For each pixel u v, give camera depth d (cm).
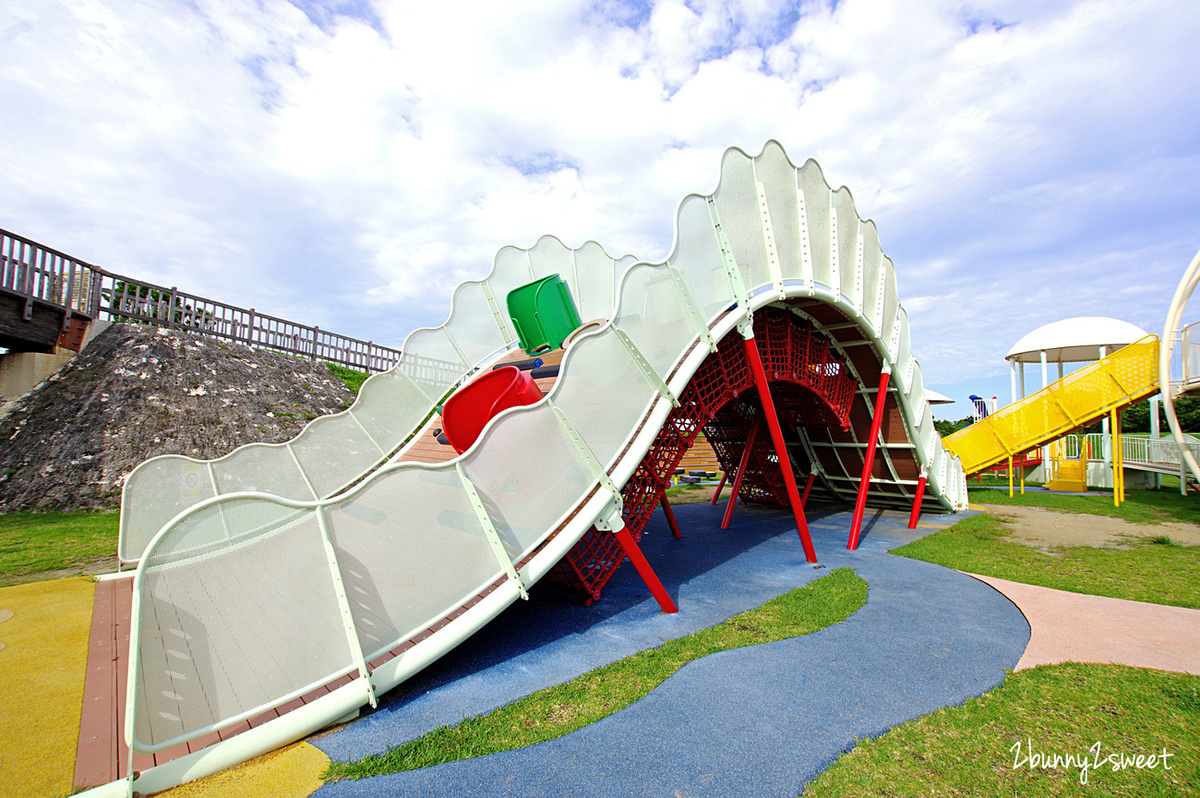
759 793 343
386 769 380
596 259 1509
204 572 414
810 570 984
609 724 436
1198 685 478
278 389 2155
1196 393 1622
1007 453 2022
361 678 465
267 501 452
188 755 381
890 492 1722
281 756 404
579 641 637
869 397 1470
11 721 432
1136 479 2325
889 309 1409
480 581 571
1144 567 931
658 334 809
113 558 982
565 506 674
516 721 445
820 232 1122
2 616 681
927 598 788
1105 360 1803
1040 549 1110
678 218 843
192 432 1736
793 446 1728
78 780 357
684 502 2028
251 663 423
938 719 430
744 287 936
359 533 501
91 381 1719
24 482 1450
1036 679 500
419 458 973
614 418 740
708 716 445
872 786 346
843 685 499
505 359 1257
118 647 586
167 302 2122
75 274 1816
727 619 707
